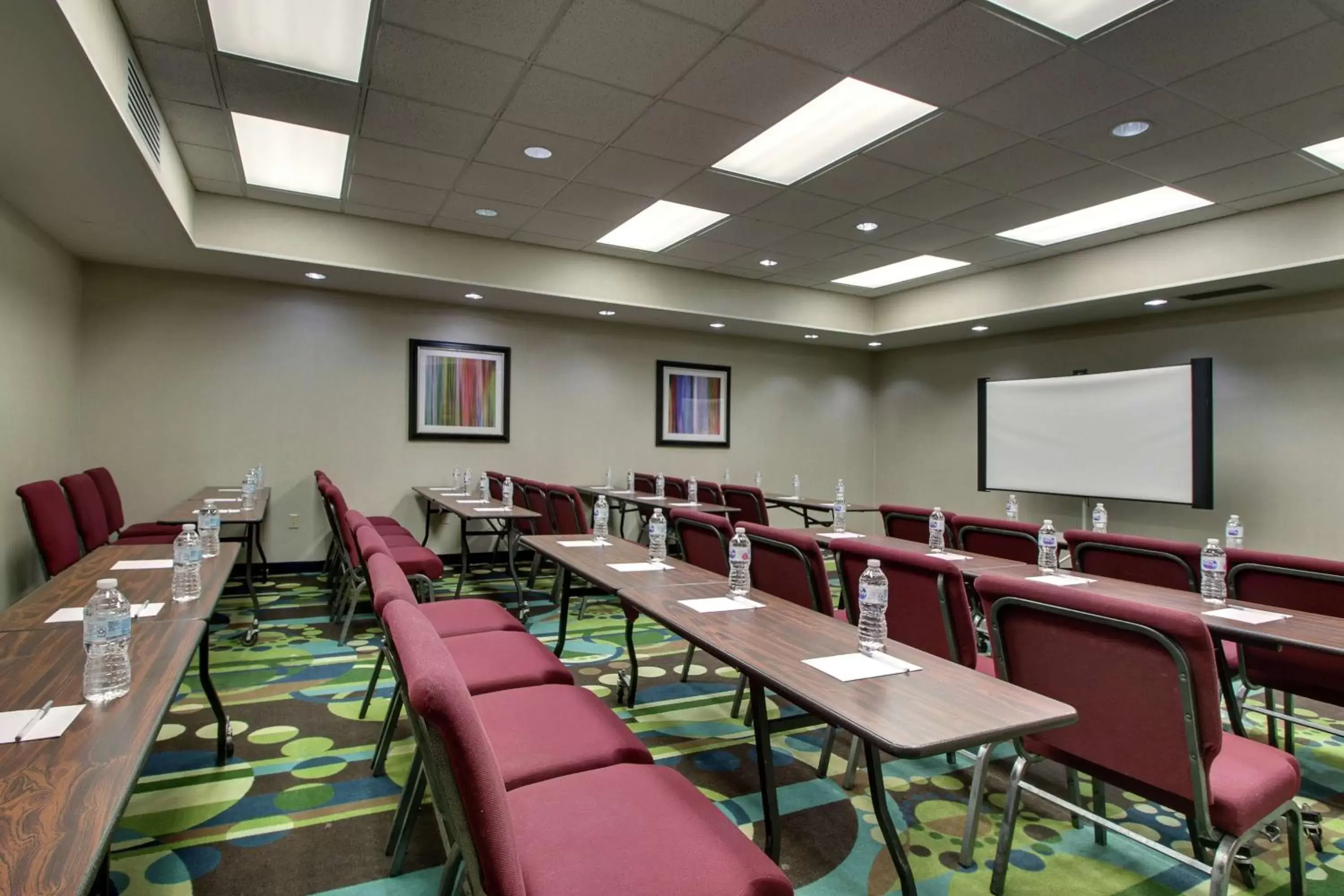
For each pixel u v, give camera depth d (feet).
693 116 11.30
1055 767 8.30
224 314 17.87
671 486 21.45
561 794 4.36
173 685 4.16
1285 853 6.57
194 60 9.73
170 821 6.57
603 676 11.18
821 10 8.52
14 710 3.72
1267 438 17.49
